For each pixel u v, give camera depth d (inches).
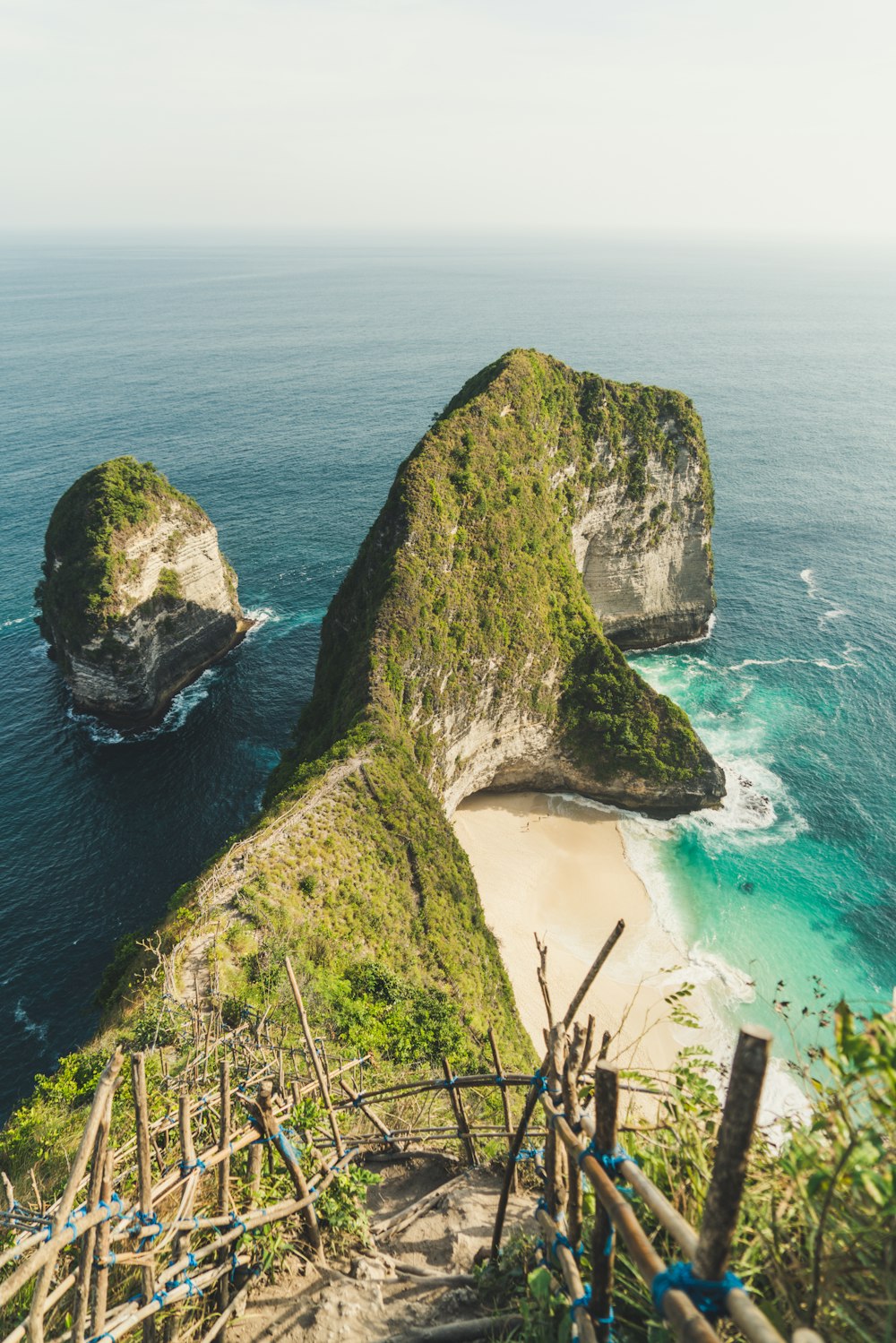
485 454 2669.8
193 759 2878.9
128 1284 301.6
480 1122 599.8
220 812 2623.0
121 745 2947.8
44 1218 321.7
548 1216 272.8
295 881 1450.5
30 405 7244.1
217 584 3499.0
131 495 3152.1
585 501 3184.1
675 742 2603.3
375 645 2167.8
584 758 2674.7
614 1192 194.9
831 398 7775.6
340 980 1201.4
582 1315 219.9
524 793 2731.3
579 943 2041.1
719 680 3238.2
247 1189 332.2
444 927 1632.6
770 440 6254.9
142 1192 262.5
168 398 7608.3
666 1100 279.0
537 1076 285.7
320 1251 331.6
